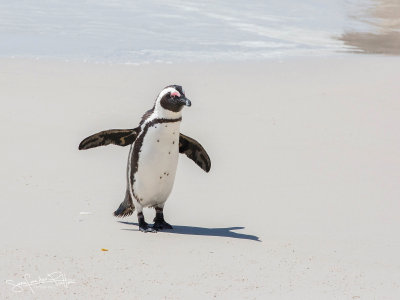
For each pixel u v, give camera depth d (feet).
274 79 123.44
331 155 84.58
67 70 121.29
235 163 80.33
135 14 179.42
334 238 56.65
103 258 48.57
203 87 115.44
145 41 151.64
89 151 81.82
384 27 187.73
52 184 69.10
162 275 45.52
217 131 92.79
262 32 170.40
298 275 46.85
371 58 145.07
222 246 53.16
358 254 52.60
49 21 165.27
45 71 119.44
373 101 109.91
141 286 43.24
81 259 48.14
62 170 74.18
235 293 42.75
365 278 46.93
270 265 48.78
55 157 78.74
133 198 59.16
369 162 82.38
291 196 69.36
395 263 50.67
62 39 147.95
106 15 176.24
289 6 205.57
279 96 111.86
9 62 123.85
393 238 57.21
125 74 121.39
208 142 87.81
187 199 67.67
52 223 57.26
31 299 40.29
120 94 108.78
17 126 89.81
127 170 59.62
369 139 91.86
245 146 87.10
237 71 128.47
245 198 68.44
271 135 92.12
